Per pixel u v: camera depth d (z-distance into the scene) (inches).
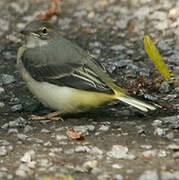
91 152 395.2
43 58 469.4
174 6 771.4
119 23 738.2
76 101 453.4
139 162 376.2
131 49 662.5
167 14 748.0
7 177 355.6
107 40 698.2
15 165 374.0
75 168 366.9
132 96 441.4
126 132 435.2
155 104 436.5
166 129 438.9
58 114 471.5
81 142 415.5
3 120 471.8
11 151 398.6
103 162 377.4
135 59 629.9
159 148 399.2
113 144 409.7
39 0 842.8
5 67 617.3
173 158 382.0
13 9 814.5
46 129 445.7
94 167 367.9
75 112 470.6
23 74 478.9
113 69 595.8
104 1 819.4
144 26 724.0
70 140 420.2
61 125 456.1
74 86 447.2
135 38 693.9
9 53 663.8
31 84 471.8
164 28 709.3
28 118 477.1
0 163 377.1
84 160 382.0
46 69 462.9
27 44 492.7
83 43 687.7
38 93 469.1
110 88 437.4
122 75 586.2
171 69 581.6
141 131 431.5
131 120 466.6
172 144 403.5
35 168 369.1
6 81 569.0
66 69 460.4
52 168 367.2
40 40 485.4
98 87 439.8
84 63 465.4
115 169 364.5
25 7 819.4
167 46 652.7
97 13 783.1
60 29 742.5
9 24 762.2
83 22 759.1
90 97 447.5
